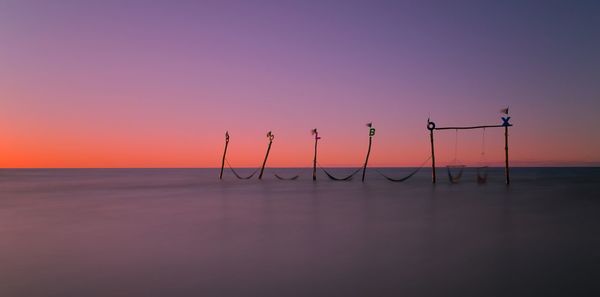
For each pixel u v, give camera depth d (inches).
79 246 488.7
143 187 1862.7
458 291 315.3
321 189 1641.2
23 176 4178.2
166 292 315.6
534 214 794.8
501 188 1667.1
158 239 531.2
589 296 303.3
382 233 571.5
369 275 358.6
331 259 418.6
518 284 332.2
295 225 649.0
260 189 1656.0
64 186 1991.9
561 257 425.1
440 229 609.9
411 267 384.8
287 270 375.6
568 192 1429.6
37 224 673.6
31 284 337.4
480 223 670.5
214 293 313.0
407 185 1927.9
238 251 456.8
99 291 318.7
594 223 669.9
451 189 1614.2
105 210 879.7
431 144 1817.2
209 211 855.1
